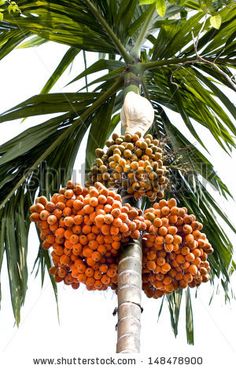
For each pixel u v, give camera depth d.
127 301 3.21
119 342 3.05
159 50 5.09
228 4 4.71
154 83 5.41
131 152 3.93
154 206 3.74
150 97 5.45
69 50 5.64
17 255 4.59
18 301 4.34
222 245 4.96
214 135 5.35
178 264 3.64
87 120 5.18
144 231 3.64
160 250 3.61
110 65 5.10
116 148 3.91
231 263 4.99
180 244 3.66
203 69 5.18
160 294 3.82
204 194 5.04
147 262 3.62
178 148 4.88
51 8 4.98
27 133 4.92
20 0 4.93
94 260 3.44
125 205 3.56
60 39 5.18
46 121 4.99
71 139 5.12
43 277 4.79
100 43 5.16
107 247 3.46
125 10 4.89
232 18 4.90
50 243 3.62
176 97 5.26
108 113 5.17
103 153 4.04
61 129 5.11
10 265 4.49
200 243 3.70
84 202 3.49
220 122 5.33
